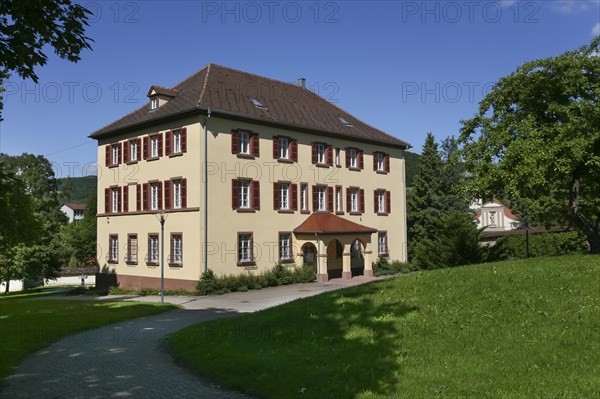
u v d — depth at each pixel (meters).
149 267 32.53
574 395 7.25
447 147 57.00
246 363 9.81
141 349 12.58
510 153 18.30
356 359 9.38
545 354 8.81
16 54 8.68
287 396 8.00
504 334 9.98
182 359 11.05
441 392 7.59
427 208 46.03
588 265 14.37
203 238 29.23
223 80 35.22
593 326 9.83
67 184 72.31
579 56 18.75
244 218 31.39
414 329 10.80
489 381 7.89
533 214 28.06
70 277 55.75
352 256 39.38
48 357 11.71
